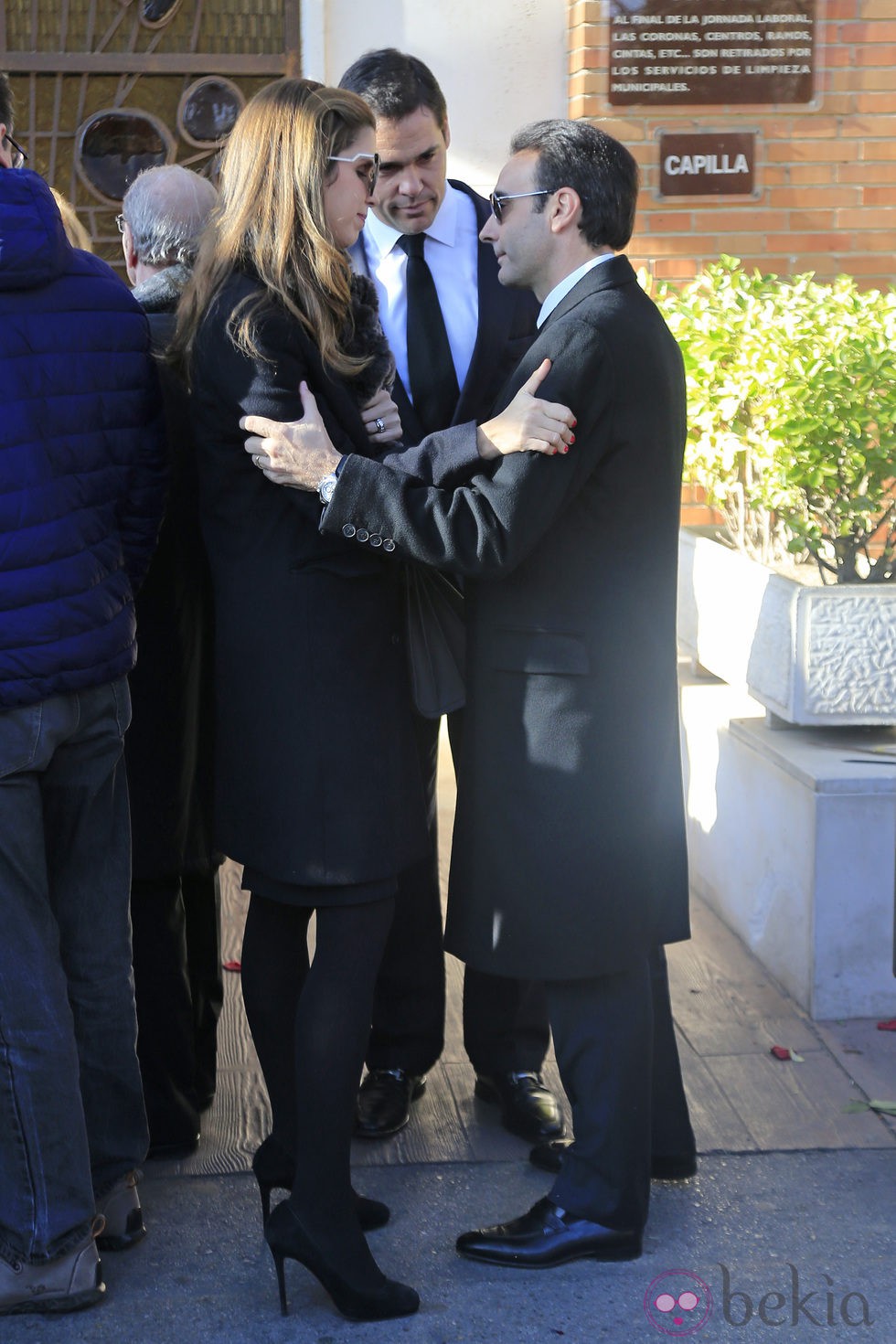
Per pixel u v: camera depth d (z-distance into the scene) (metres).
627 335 2.48
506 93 5.31
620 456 2.50
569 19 5.28
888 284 5.47
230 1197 2.87
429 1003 3.16
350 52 5.21
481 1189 2.90
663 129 5.27
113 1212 2.69
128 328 2.46
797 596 3.63
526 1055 3.10
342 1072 2.49
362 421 2.52
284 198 2.36
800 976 3.59
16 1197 2.49
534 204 2.55
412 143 2.99
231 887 4.37
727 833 4.05
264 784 2.50
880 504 3.83
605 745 2.55
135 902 2.89
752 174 5.34
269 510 2.47
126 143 5.24
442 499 2.43
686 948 3.94
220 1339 2.47
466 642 2.66
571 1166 2.68
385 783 2.53
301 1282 2.63
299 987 2.67
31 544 2.33
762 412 3.88
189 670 2.84
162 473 2.58
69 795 2.54
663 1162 2.88
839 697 3.66
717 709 4.16
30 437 2.32
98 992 2.63
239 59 5.20
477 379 3.11
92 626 2.42
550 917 2.57
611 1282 2.61
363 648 2.51
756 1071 3.31
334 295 2.42
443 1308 2.55
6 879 2.42
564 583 2.53
